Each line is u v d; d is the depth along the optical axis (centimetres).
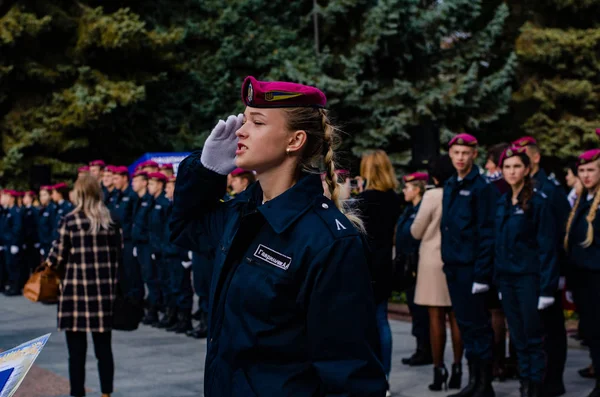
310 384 168
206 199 208
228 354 173
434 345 573
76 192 500
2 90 1888
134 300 504
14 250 1320
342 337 163
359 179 608
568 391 570
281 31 2098
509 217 512
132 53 1933
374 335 169
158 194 948
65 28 1892
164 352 749
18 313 1065
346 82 1859
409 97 1883
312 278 165
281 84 179
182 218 212
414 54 1922
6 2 1884
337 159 196
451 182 545
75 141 1872
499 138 2225
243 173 759
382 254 478
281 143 179
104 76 1903
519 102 2219
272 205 174
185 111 2134
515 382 605
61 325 487
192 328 890
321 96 183
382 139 1839
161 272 920
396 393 566
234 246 177
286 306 169
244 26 2083
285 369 169
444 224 541
